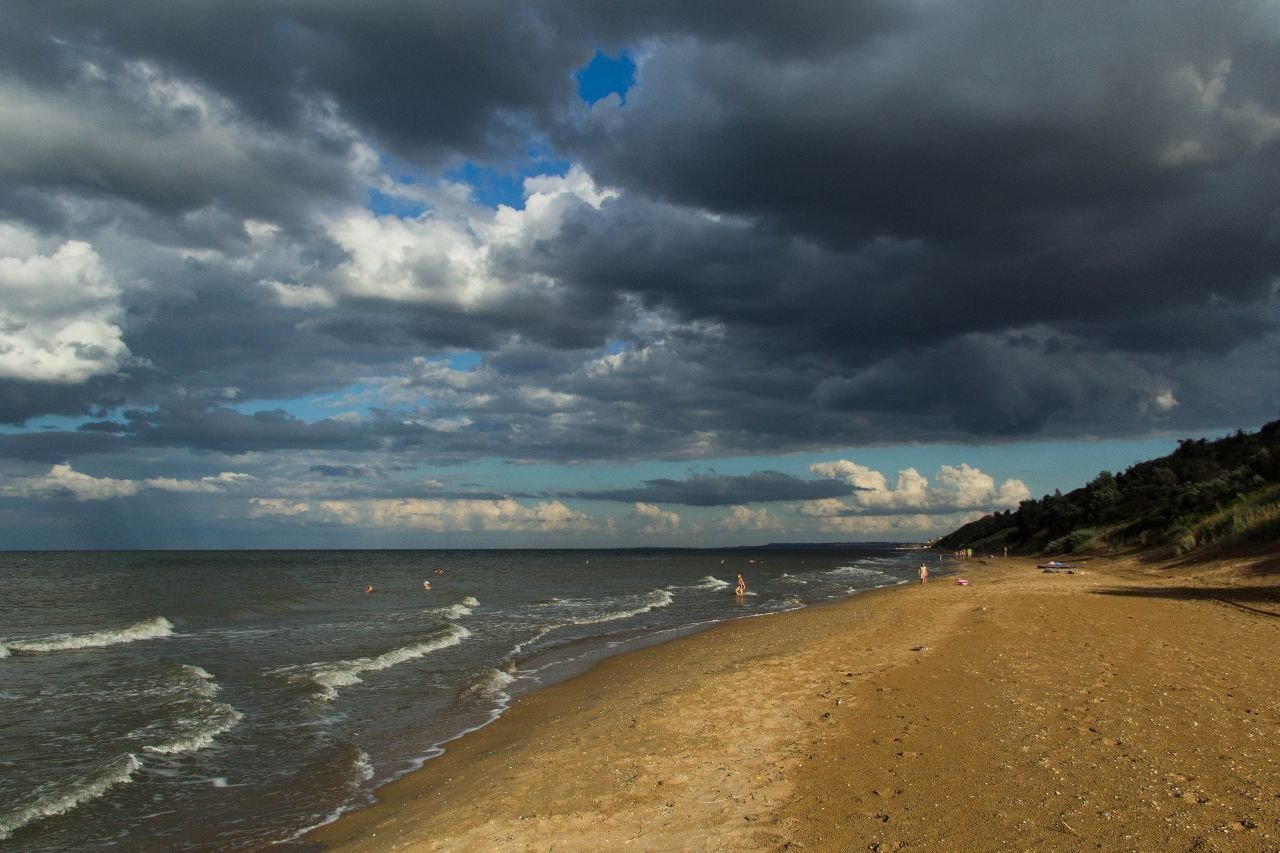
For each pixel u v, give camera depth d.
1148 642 14.98
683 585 56.19
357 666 19.19
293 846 8.40
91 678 17.95
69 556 155.50
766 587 51.41
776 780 8.24
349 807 9.66
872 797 7.41
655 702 13.00
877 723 10.16
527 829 7.56
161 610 36.44
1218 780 7.09
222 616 33.78
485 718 14.24
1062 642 15.45
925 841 6.21
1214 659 13.05
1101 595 26.48
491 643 24.38
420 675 18.48
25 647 23.12
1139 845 5.79
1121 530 63.97
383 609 36.94
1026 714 9.88
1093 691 10.92
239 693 16.42
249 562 114.25
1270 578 27.23
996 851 5.88
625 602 39.88
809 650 17.19
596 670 18.92
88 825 9.15
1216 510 47.41
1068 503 88.12
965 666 13.48
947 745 8.83
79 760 11.65
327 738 12.94
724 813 7.44
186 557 147.88
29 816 9.30
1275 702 9.92
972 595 30.23
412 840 7.70
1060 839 6.00
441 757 11.74
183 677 17.88
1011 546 98.62
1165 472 71.44
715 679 14.46
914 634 18.53
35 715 14.27
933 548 192.25
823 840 6.49
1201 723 9.04
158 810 9.62
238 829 8.97
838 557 154.75
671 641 23.41
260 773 11.08
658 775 8.88
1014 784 7.34
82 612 35.50
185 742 12.47
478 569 89.38
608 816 7.72
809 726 10.40
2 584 55.47
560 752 10.42
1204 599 23.22
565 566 101.12
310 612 35.50
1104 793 6.91
